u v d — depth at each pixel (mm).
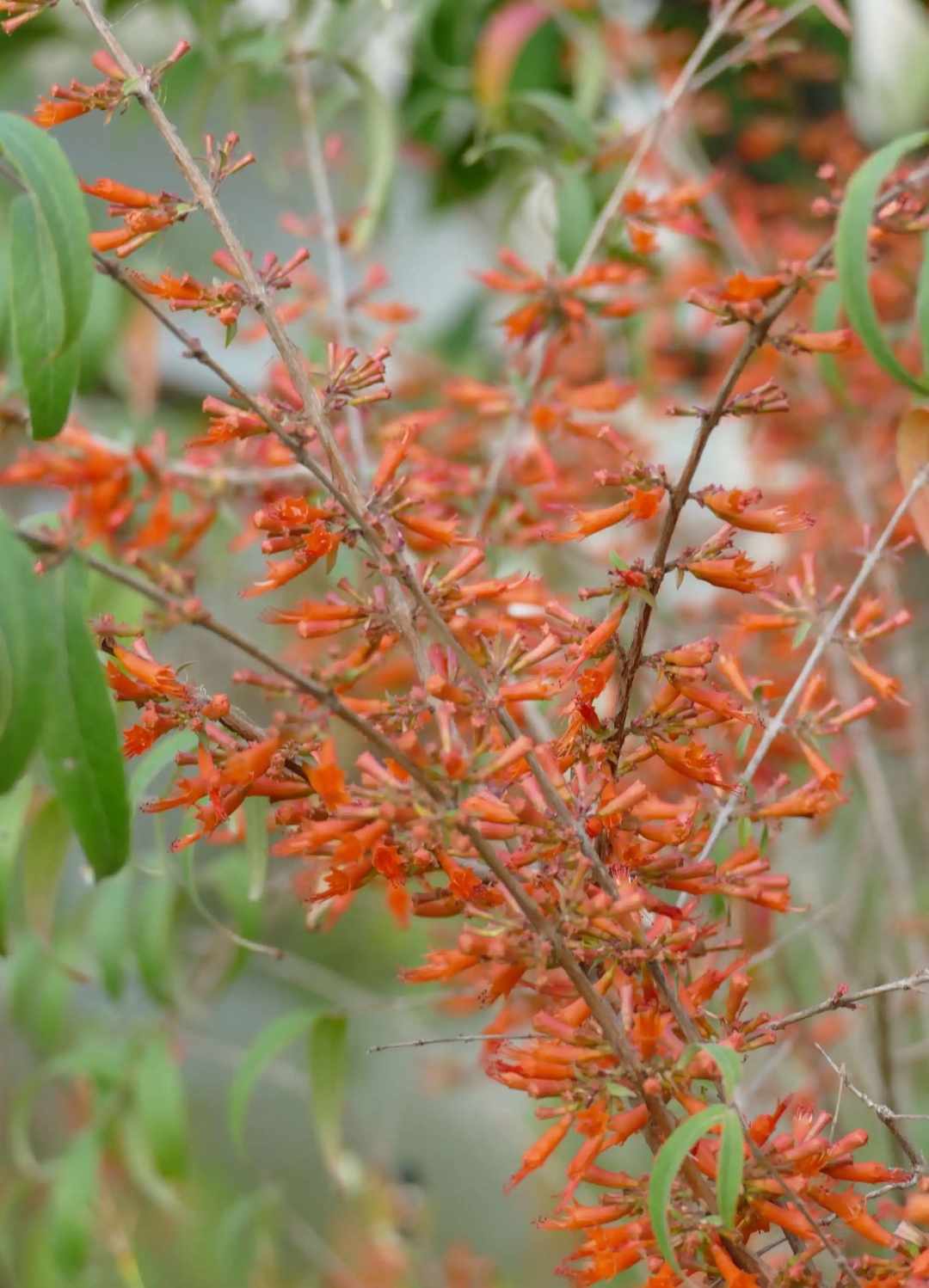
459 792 737
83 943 1104
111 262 751
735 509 753
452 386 909
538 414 887
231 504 898
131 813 736
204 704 750
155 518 866
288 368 766
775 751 886
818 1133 753
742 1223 754
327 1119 898
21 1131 1027
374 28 1183
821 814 799
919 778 976
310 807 756
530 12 1188
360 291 931
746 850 768
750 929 895
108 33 773
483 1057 806
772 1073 955
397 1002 894
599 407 896
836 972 934
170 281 763
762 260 1183
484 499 892
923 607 1111
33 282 739
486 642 765
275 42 987
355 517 757
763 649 956
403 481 766
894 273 1078
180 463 876
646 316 1116
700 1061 741
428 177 1529
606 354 1196
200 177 769
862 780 1017
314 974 1193
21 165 731
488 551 886
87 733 732
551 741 774
